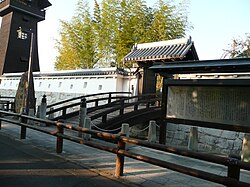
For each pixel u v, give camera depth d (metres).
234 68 5.99
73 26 26.70
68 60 27.47
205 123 5.98
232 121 5.64
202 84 5.99
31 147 6.18
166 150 3.52
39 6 29.59
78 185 3.74
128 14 20.58
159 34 17.86
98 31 23.86
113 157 5.56
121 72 16.03
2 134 7.77
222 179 2.87
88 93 17.05
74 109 17.08
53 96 19.55
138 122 9.13
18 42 27.56
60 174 4.21
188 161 5.61
